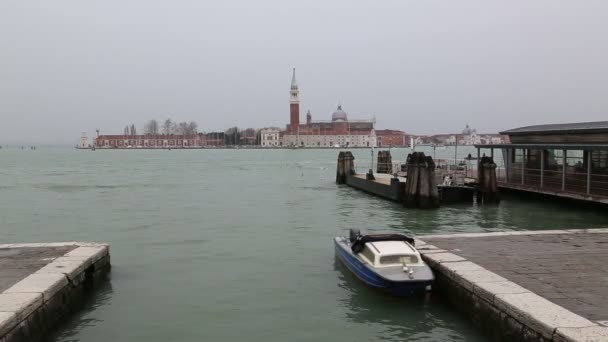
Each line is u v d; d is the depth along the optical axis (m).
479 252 16.06
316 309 14.54
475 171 49.66
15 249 16.94
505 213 34.59
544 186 37.66
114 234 27.75
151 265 20.02
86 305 14.96
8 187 60.88
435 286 14.95
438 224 30.62
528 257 15.38
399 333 12.70
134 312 14.38
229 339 12.52
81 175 85.62
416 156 37.09
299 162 139.75
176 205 41.84
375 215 34.50
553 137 37.62
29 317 11.35
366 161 137.88
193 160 158.25
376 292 15.19
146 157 190.62
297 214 35.50
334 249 22.36
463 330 12.70
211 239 25.80
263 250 22.81
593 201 33.34
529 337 10.16
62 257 15.69
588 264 14.51
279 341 12.39
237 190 55.88
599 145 30.25
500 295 11.48
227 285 17.05
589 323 9.68
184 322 13.63
